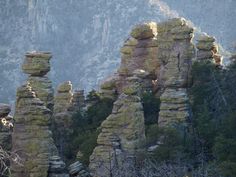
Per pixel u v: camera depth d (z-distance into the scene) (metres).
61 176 84.50
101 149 96.19
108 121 97.00
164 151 92.38
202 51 113.38
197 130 98.88
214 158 90.81
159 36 112.50
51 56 111.12
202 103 104.94
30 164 84.56
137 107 97.06
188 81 108.19
